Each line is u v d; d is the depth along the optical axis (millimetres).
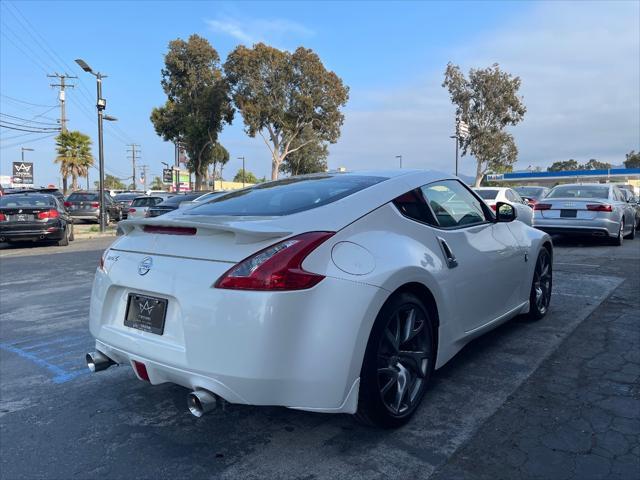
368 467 2746
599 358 4215
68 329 5695
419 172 3838
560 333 4887
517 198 13875
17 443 3137
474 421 3209
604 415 3240
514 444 2922
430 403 3465
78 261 11414
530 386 3707
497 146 39188
